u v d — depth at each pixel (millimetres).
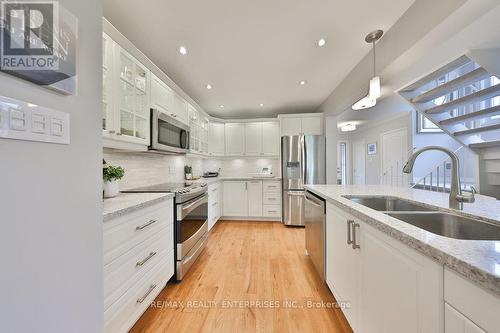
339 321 1543
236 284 2029
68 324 734
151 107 2172
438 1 1423
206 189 2947
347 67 2672
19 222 591
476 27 1497
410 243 772
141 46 2195
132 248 1383
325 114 4059
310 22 1830
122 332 1274
